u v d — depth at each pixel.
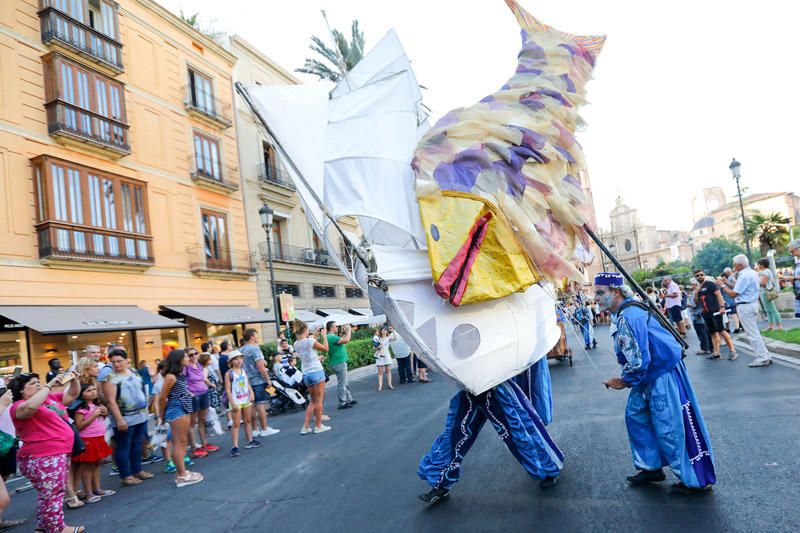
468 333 3.87
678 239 112.94
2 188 13.27
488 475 4.54
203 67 20.94
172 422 5.72
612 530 3.14
